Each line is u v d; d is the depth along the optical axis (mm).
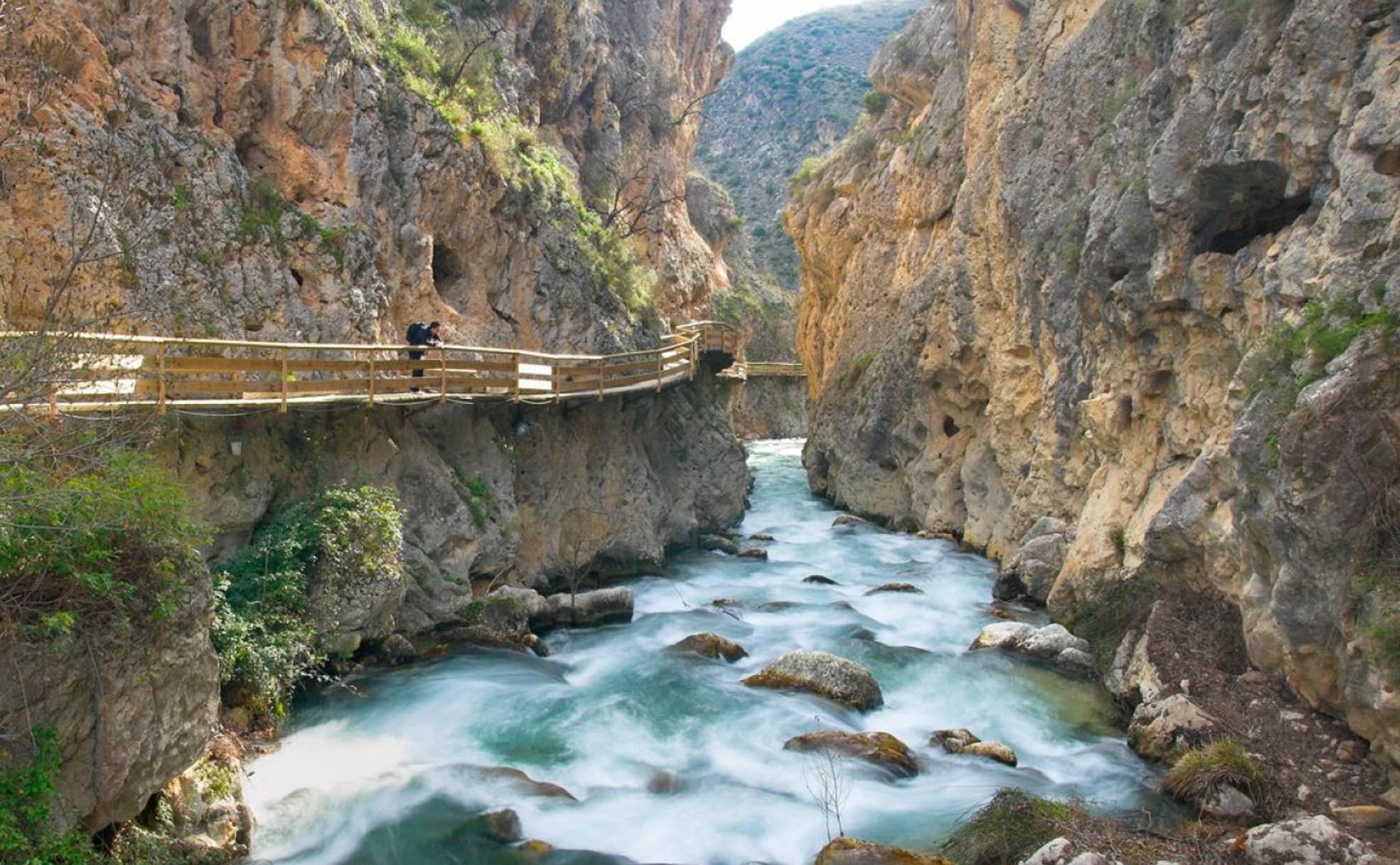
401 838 10156
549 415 20938
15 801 7605
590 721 13109
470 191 23062
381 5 23547
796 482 40469
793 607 19203
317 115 19469
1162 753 11586
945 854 9664
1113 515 16672
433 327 18797
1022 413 23797
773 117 144000
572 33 34375
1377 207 11430
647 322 29875
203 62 18312
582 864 9734
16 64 14531
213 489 13508
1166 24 18016
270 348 15688
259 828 10117
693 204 62375
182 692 9141
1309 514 10562
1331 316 11297
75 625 8211
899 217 34625
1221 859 8883
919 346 30156
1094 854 8719
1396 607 9539
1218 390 14750
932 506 28422
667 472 25969
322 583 13883
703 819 10578
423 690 13930
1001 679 14758
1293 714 11203
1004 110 25703
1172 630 13617
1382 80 11859
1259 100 14023
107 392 11367
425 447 17406
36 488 8055
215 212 17016
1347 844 8633
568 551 21062
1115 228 17344
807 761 11867
